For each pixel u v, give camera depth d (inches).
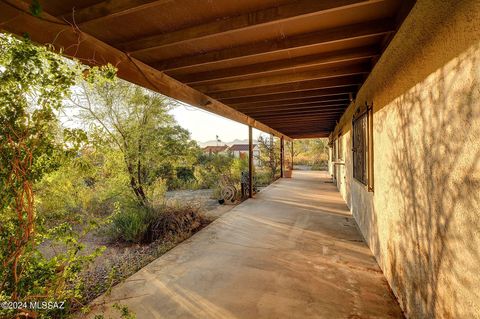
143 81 102.0
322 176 526.9
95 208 166.6
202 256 120.3
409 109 67.9
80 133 52.7
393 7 71.7
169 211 171.2
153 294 87.6
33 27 64.3
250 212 212.5
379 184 103.3
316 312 75.9
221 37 85.9
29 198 47.0
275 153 533.6
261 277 98.6
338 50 99.7
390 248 88.1
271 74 129.3
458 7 44.1
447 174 49.0
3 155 42.8
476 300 40.6
